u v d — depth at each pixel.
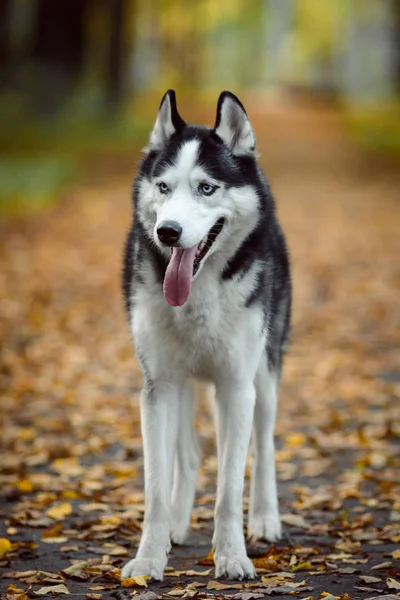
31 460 8.27
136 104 51.22
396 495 7.34
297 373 11.22
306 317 13.80
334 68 95.69
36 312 13.84
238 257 5.91
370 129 47.06
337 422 9.38
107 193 27.20
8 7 41.19
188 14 69.31
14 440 8.86
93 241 19.75
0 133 34.84
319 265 17.56
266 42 98.75
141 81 76.38
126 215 23.20
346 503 7.25
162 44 78.00
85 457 8.48
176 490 6.55
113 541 6.42
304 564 5.77
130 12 48.91
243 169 5.97
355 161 36.69
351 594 5.23
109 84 45.03
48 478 7.79
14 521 6.73
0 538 6.37
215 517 5.83
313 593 5.24
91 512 7.01
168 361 5.98
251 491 6.71
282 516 6.89
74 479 7.88
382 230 21.53
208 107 62.09
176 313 5.86
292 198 26.89
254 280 5.98
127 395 10.41
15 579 5.59
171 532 6.46
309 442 8.86
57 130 38.28
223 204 5.83
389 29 73.50
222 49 97.19
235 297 5.89
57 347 12.16
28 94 40.16
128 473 7.94
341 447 8.66
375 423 9.35
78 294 15.10
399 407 9.87
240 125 5.99
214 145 5.91
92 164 33.56
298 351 12.16
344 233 21.09
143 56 80.00
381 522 6.77
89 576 5.65
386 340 12.64
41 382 10.71
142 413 6.00
